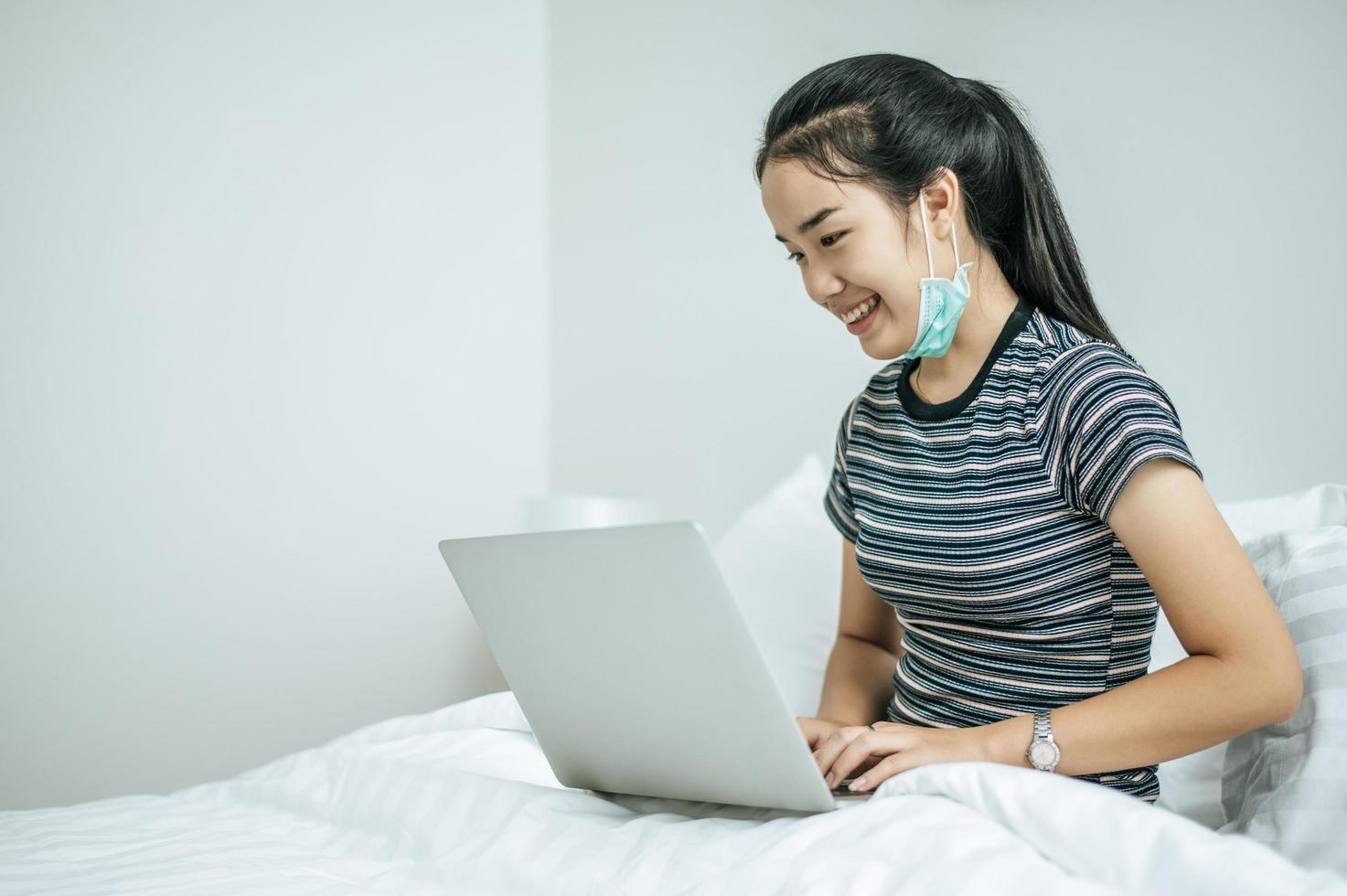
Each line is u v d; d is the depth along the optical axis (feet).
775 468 6.77
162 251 7.30
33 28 7.08
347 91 7.75
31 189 7.06
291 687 7.49
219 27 7.47
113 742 7.11
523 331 8.11
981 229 3.44
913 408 3.58
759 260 6.86
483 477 8.00
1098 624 3.27
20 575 6.97
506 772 3.69
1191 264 5.29
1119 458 2.98
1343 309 4.85
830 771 3.08
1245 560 2.89
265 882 2.75
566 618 2.89
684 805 3.19
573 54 7.91
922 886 2.22
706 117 7.13
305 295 7.61
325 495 7.61
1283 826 3.11
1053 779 2.50
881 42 6.30
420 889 2.77
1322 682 3.31
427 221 7.91
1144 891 2.16
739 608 2.49
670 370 7.32
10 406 6.98
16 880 2.79
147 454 7.23
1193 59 5.26
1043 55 5.71
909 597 3.55
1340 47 4.85
